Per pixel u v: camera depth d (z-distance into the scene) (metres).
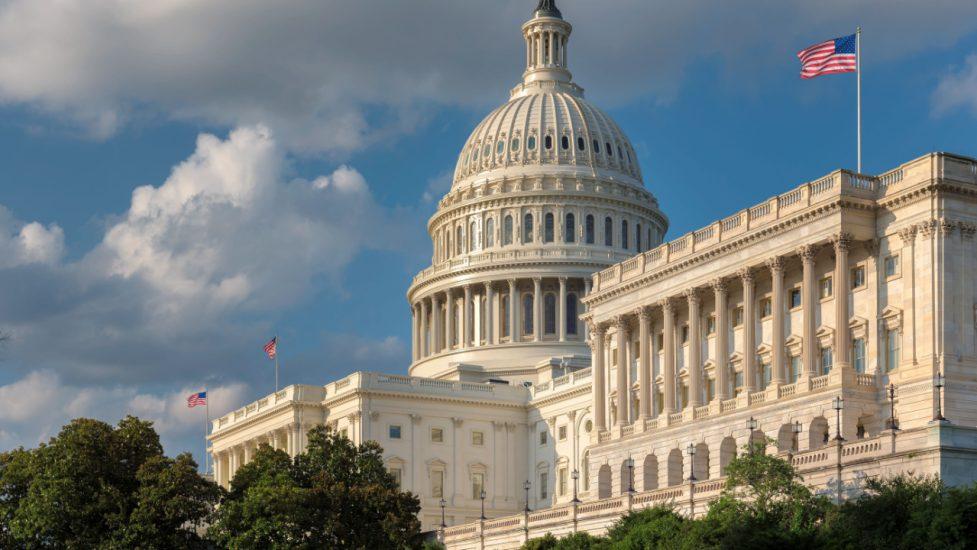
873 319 118.25
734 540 89.50
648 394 142.62
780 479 95.62
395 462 187.88
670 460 136.75
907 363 114.88
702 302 137.62
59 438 123.06
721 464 129.50
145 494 118.25
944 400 111.12
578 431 186.38
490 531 134.12
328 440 138.12
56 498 118.62
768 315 129.38
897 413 114.06
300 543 116.62
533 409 195.75
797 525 91.94
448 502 189.88
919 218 115.44
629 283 145.38
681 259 137.75
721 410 130.38
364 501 120.06
